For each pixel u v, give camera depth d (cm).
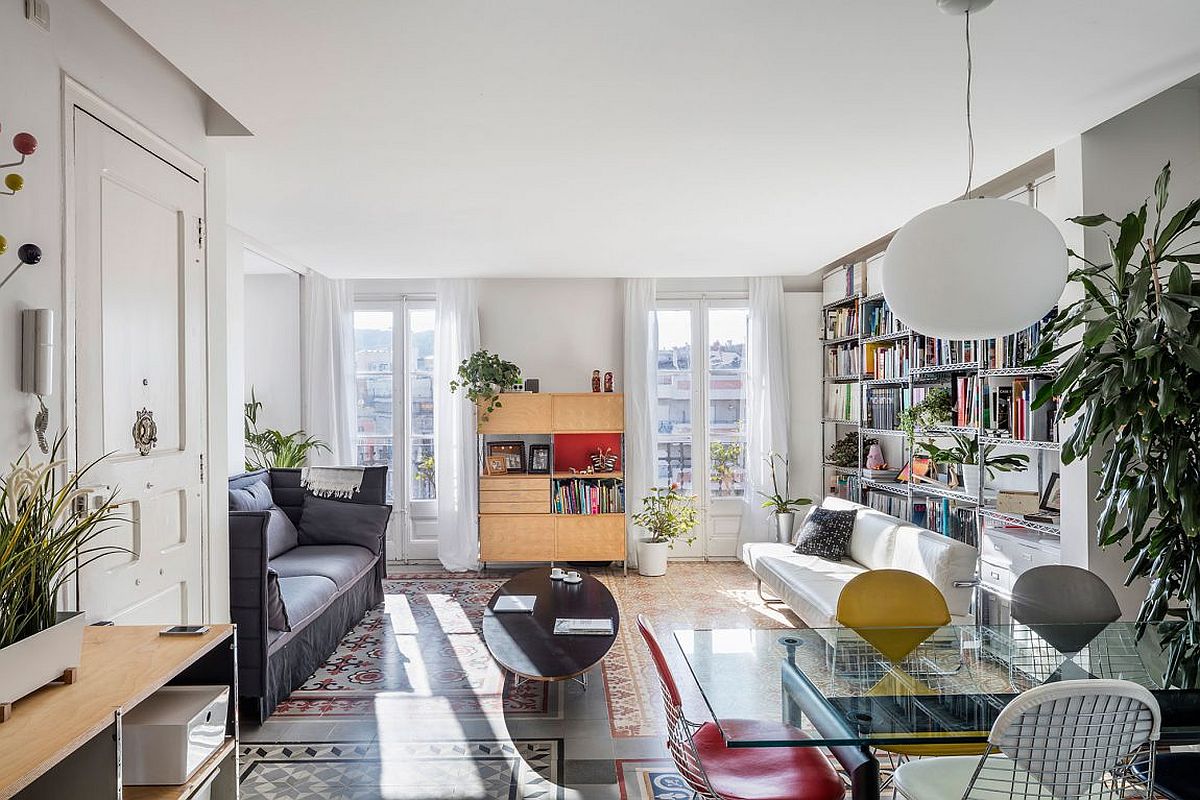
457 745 317
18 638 148
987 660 240
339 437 658
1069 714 169
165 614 270
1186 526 241
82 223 220
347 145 315
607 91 261
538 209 425
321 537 523
